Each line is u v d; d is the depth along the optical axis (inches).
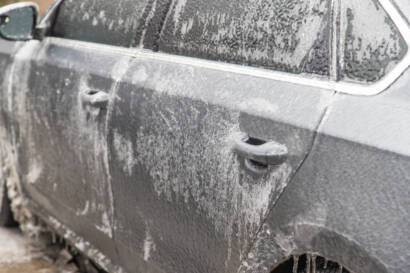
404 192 60.9
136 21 107.3
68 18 128.9
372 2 70.5
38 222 151.4
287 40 78.2
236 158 78.5
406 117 63.5
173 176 90.0
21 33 129.1
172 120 90.4
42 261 146.0
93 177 112.0
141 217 99.6
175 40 97.5
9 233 161.0
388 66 67.7
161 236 95.3
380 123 64.9
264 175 74.4
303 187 69.6
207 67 88.8
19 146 142.3
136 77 100.4
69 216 126.0
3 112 146.4
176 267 93.0
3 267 141.4
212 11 91.5
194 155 85.7
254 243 76.2
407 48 66.9
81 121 113.0
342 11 72.6
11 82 141.2
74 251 147.3
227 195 80.2
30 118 133.6
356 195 64.2
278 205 72.3
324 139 68.5
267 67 80.3
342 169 66.0
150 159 94.7
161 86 94.3
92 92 110.0
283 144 72.4
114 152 103.6
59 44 127.9
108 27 115.0
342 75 71.2
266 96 77.3
